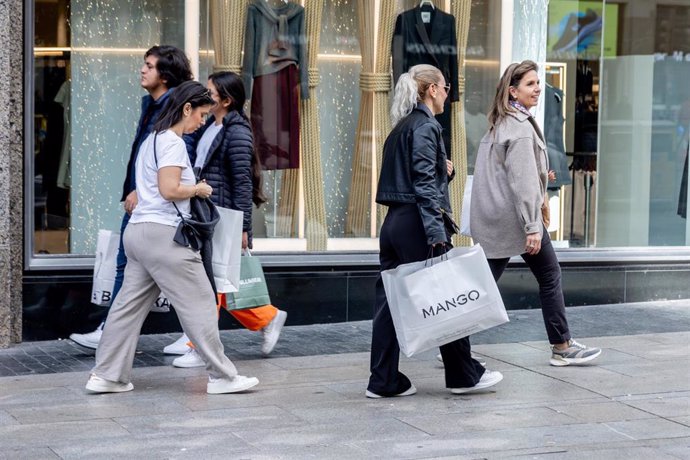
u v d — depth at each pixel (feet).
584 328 47.47
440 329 33.04
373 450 29.35
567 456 28.96
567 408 34.01
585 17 54.44
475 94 52.60
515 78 37.96
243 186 38.81
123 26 46.52
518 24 53.26
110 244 40.29
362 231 51.26
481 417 32.89
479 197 38.27
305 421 32.30
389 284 33.40
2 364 39.78
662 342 44.50
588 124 54.90
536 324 48.26
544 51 53.78
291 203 49.98
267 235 49.73
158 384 36.96
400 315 33.27
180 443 29.81
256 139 49.19
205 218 34.71
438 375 38.73
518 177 37.17
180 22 47.65
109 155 46.34
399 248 34.06
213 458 28.48
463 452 29.27
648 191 56.08
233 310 40.60
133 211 35.12
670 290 54.24
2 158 41.22
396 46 51.21
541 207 37.93
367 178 51.26
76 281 43.98
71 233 45.50
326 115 50.57
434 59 51.67
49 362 40.16
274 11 49.19
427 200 33.01
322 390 36.32
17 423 31.73
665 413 33.47
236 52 48.49
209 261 34.88
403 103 34.12
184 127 34.58
